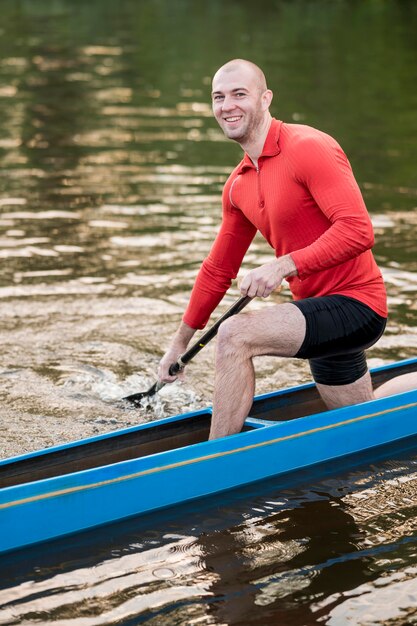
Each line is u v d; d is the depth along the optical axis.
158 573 3.81
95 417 5.47
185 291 7.59
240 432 4.71
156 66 20.41
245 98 4.59
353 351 4.85
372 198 10.48
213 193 10.70
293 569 3.82
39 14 31.00
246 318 4.56
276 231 4.77
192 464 4.44
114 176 11.45
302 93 17.00
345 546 4.02
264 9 33.03
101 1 34.97
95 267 8.15
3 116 15.04
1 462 4.30
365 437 5.05
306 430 4.81
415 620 3.48
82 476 4.12
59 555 3.94
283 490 4.57
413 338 6.62
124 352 6.43
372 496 4.51
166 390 5.90
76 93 17.17
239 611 3.54
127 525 4.21
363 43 24.33
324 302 4.69
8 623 3.46
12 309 7.13
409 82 18.38
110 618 3.50
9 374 6.04
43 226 9.37
